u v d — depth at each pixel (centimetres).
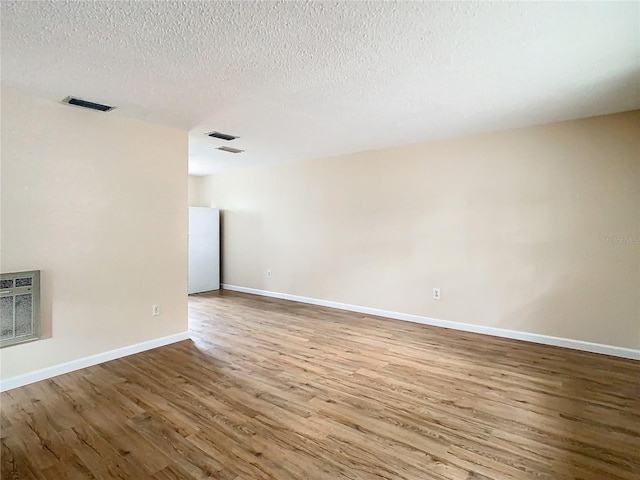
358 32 187
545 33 188
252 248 633
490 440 203
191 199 710
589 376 285
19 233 272
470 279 405
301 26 181
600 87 263
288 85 257
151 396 255
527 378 282
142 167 344
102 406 241
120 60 218
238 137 405
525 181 368
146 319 349
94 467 181
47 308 286
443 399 250
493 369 300
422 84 256
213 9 166
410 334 397
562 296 353
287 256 580
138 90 265
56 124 290
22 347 275
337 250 519
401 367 306
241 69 230
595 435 206
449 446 197
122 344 332
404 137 407
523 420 222
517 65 226
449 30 185
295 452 193
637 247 318
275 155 512
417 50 207
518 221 373
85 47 202
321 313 492
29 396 255
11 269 268
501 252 384
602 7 166
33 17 172
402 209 453
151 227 351
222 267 687
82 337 306
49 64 222
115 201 326
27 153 275
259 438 205
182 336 377
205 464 183
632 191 319
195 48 203
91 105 297
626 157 320
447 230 419
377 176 473
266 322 448
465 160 404
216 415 230
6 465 182
